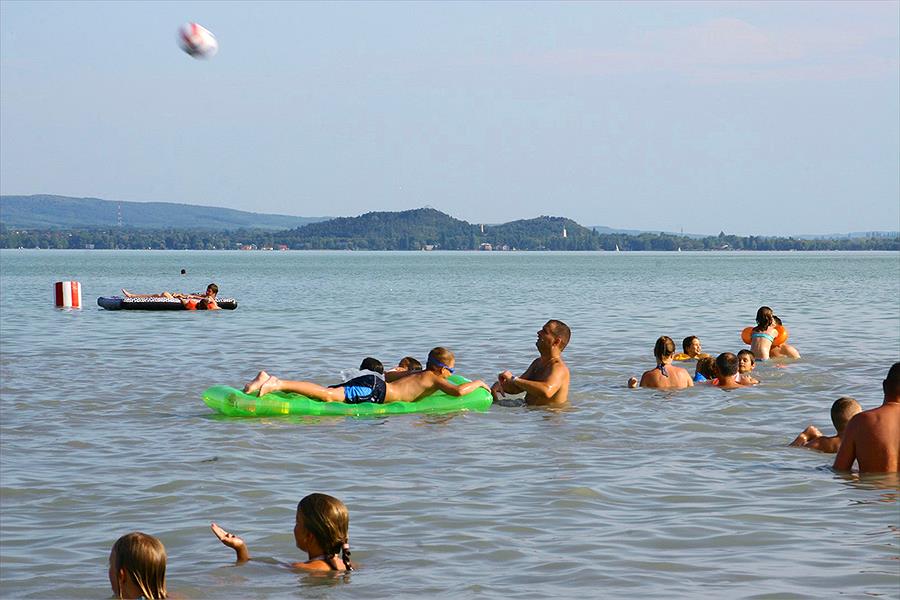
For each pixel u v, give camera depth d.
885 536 20.20
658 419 34.34
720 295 122.75
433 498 23.47
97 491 24.30
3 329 71.50
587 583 17.45
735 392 40.12
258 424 33.66
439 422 34.16
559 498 23.39
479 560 18.84
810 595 16.81
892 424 25.80
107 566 18.66
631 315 85.44
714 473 26.02
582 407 37.00
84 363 50.66
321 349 57.66
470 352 55.75
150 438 31.05
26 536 20.62
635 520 21.55
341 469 26.72
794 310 93.06
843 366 48.19
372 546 19.70
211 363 50.84
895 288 144.00
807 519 21.53
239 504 23.06
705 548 19.53
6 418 34.50
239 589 17.03
